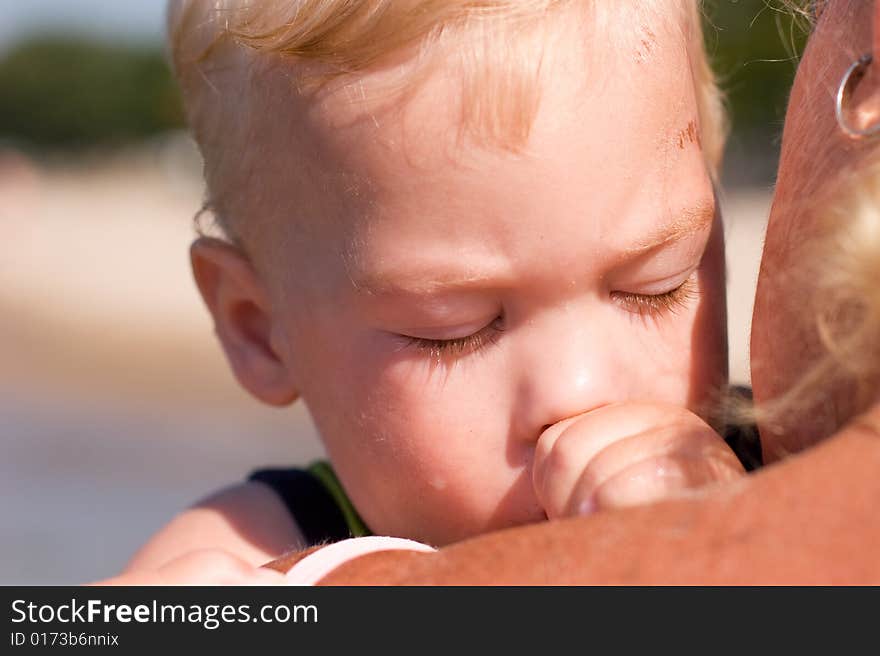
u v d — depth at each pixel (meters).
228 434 10.72
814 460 1.13
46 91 44.78
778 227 1.49
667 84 1.94
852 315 1.26
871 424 1.15
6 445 10.30
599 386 1.89
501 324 1.95
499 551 1.18
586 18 1.89
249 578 1.34
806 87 1.54
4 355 14.24
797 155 1.49
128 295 17.64
